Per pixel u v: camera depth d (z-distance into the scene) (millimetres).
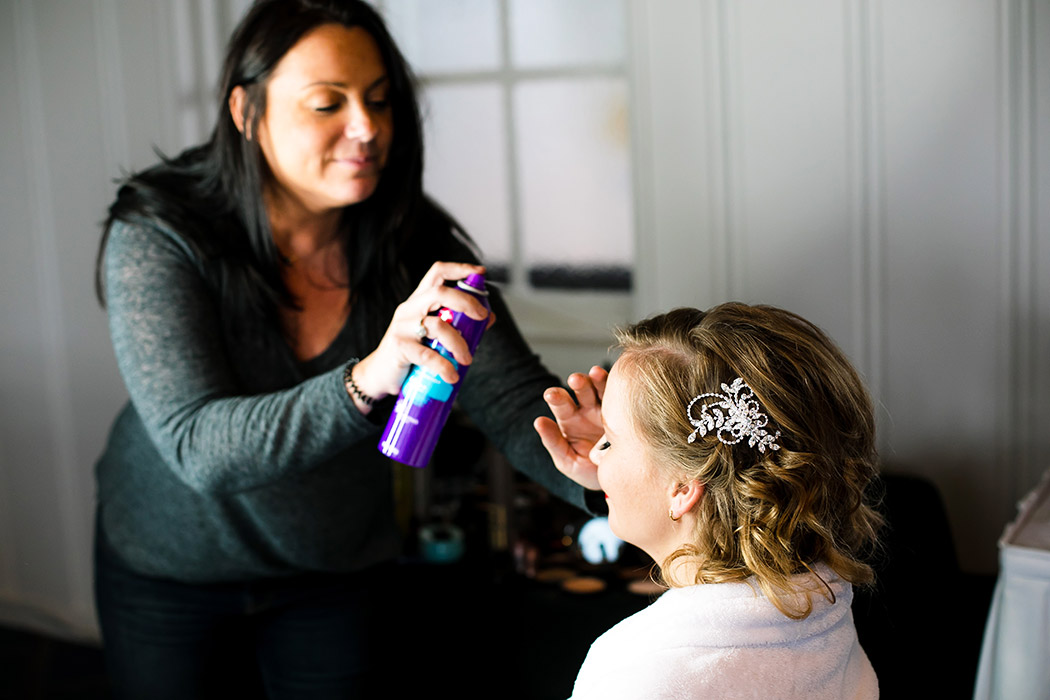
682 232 2127
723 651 876
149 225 1300
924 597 1679
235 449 1162
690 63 2049
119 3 2400
